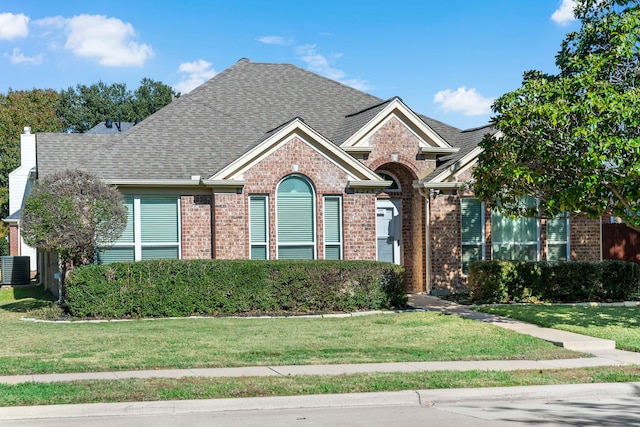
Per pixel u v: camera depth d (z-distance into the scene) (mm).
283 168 21500
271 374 11281
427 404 10031
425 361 12523
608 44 17078
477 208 23156
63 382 10570
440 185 22328
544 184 16250
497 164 16594
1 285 32875
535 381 10898
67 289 18297
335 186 21766
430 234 22672
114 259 21375
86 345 13945
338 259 21609
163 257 21609
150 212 21609
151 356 12781
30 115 66812
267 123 24734
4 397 9523
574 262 21109
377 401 10000
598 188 15094
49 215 18234
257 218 21547
